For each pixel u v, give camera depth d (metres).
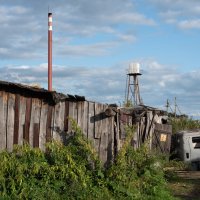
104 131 13.29
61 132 11.88
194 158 20.88
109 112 13.12
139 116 15.57
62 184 10.59
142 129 16.80
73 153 11.72
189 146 21.03
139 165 13.66
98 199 10.92
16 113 10.62
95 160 11.94
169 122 25.67
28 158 10.41
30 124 10.99
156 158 14.31
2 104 10.28
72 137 12.14
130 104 22.45
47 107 11.48
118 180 12.08
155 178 13.47
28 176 10.12
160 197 12.65
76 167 11.23
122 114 14.48
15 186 9.68
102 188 11.58
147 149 14.42
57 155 11.06
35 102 11.15
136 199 11.83
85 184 11.05
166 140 19.88
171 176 16.91
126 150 13.23
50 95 11.16
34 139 11.09
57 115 11.77
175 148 21.58
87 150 11.80
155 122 19.44
